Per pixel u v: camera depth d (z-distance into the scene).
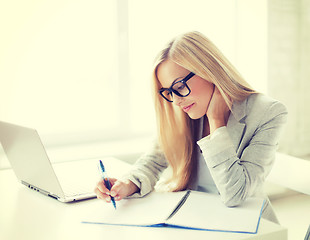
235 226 0.98
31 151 1.24
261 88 2.64
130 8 2.36
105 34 2.33
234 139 1.33
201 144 1.21
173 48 1.28
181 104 1.30
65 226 1.05
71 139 2.32
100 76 2.35
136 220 1.05
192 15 2.50
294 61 2.69
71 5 2.21
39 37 2.15
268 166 1.26
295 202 2.38
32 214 1.15
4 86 2.11
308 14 2.67
